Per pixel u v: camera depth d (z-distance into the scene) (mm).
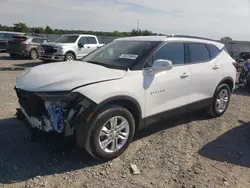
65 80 3648
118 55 4594
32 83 3797
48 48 15078
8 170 3617
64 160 3941
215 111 5918
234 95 8625
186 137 4965
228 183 3592
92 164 3875
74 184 3410
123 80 3943
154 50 4488
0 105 6312
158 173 3746
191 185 3500
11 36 20578
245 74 9711
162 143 4652
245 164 4129
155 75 4359
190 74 5004
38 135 3871
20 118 4277
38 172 3617
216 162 4137
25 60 18312
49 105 3615
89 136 3621
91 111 3561
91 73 3885
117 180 3541
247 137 5129
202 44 5551
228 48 19453
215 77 5629
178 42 4980
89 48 16219
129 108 4137
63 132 3602
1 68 13266
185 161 4109
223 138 5020
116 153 3992
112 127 3873
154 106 4422
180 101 4902
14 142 4402
